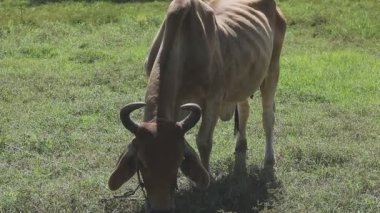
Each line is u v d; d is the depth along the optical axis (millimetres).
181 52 5766
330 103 9859
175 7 5727
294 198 6387
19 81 10578
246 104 7504
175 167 4754
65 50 13492
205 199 6312
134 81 10758
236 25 6746
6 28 15203
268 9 7539
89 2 19375
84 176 6855
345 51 13875
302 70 11828
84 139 7973
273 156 7375
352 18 16625
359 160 7328
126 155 4891
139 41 14609
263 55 7023
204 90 6066
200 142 6223
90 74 11141
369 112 9367
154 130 4828
